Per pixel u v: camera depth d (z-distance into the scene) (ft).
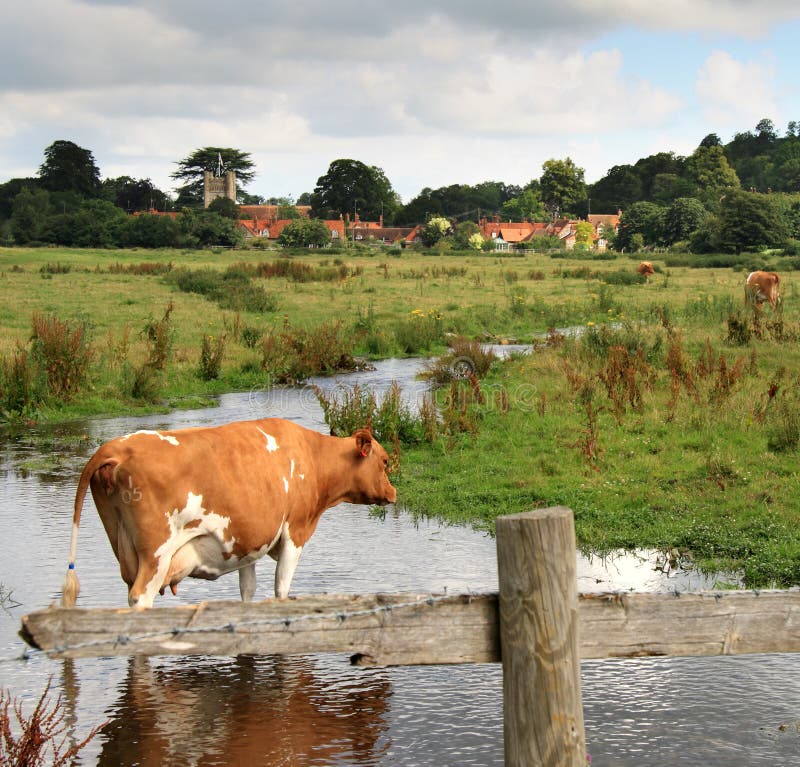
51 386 61.00
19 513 36.17
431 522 35.12
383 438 47.75
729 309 88.69
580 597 12.80
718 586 27.40
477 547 31.71
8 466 44.78
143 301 128.57
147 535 20.12
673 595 13.00
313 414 58.13
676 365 56.54
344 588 27.48
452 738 19.07
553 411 51.21
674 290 150.41
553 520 12.19
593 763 18.07
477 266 260.21
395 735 19.19
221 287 140.77
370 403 48.83
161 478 20.13
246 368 74.74
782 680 21.90
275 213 612.29
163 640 12.05
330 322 102.27
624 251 456.45
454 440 46.03
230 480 21.15
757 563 28.76
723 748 18.65
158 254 341.41
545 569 12.19
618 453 42.14
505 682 12.50
